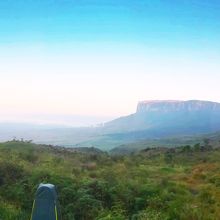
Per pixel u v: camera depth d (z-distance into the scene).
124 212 13.63
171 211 13.77
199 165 32.88
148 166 31.97
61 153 36.00
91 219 13.02
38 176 15.90
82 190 14.42
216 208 15.39
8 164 16.98
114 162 31.23
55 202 8.53
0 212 12.20
